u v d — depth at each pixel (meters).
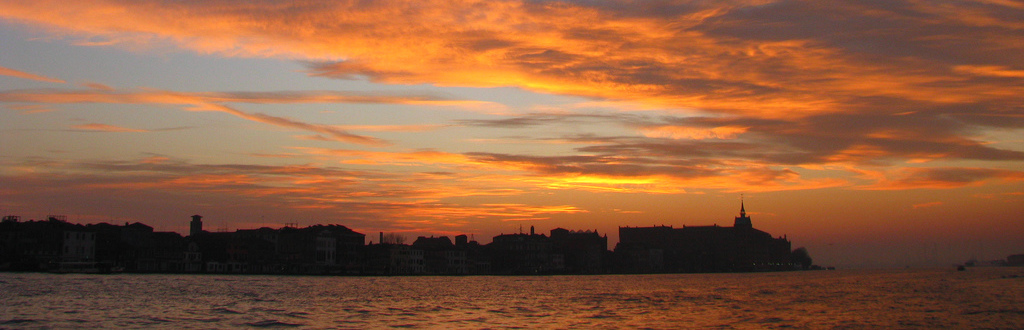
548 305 166.75
